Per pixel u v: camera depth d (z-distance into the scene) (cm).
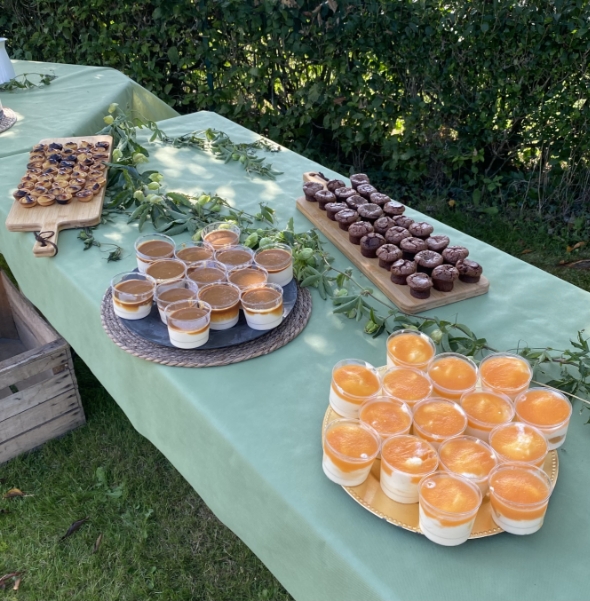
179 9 433
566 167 414
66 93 349
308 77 443
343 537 113
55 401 250
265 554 138
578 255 402
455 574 106
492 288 190
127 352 161
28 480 241
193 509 233
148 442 259
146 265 183
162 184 253
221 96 468
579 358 149
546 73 390
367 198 222
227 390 148
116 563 214
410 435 120
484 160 452
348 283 191
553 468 123
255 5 416
